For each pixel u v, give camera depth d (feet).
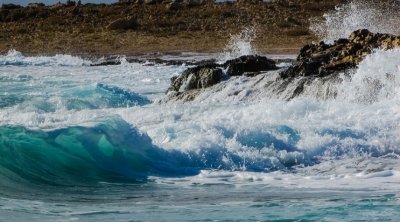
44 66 200.75
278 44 266.16
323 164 66.64
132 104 112.16
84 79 155.94
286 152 68.18
